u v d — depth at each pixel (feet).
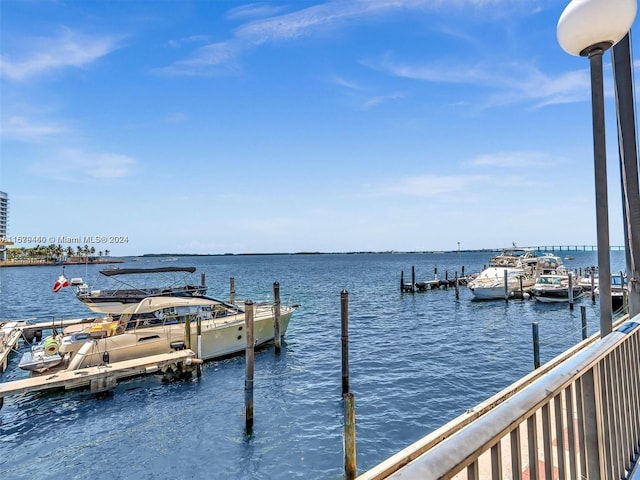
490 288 99.50
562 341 59.16
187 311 51.98
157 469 27.53
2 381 46.75
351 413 24.77
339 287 140.67
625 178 16.79
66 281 58.49
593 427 8.02
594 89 12.74
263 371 47.24
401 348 55.93
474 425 4.88
